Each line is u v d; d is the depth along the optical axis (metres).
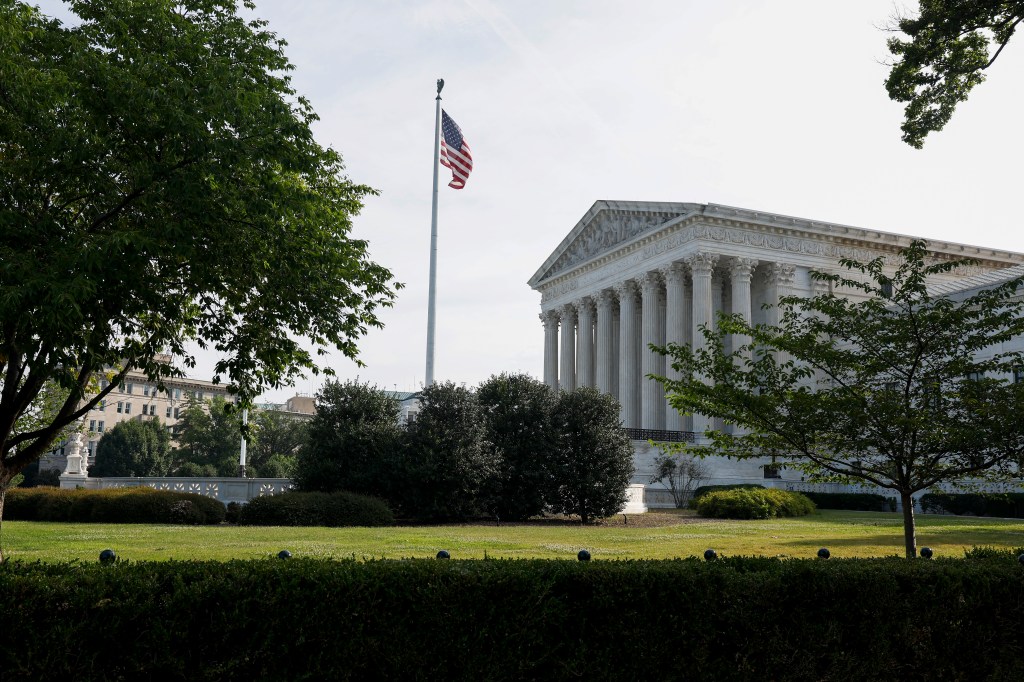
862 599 9.24
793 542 25.69
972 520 41.41
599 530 31.28
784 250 72.62
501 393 39.81
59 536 23.67
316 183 17.70
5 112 13.64
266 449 110.62
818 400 14.56
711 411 15.76
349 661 7.62
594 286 86.81
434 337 42.31
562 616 8.27
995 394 13.94
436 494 35.62
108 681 7.04
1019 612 9.98
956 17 24.12
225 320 16.31
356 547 20.83
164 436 107.88
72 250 12.16
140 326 16.53
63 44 14.57
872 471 15.28
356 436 36.47
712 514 43.38
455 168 47.22
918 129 26.94
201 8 16.31
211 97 13.97
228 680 7.30
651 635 8.49
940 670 9.44
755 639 8.80
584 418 39.34
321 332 16.41
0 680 6.75
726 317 16.31
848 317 15.22
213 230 13.88
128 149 14.20
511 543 23.30
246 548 19.89
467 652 7.94
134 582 7.43
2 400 14.59
